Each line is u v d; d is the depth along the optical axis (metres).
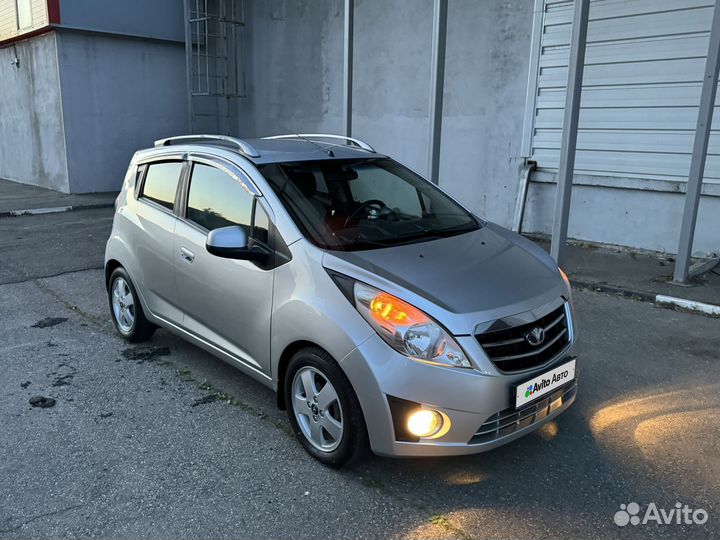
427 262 3.33
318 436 3.27
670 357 4.77
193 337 4.22
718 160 7.27
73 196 13.53
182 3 14.45
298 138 4.92
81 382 4.36
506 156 9.22
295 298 3.25
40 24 13.12
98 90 13.73
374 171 4.26
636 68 7.73
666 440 3.54
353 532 2.77
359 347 2.93
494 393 2.86
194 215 4.16
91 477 3.20
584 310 5.91
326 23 11.84
